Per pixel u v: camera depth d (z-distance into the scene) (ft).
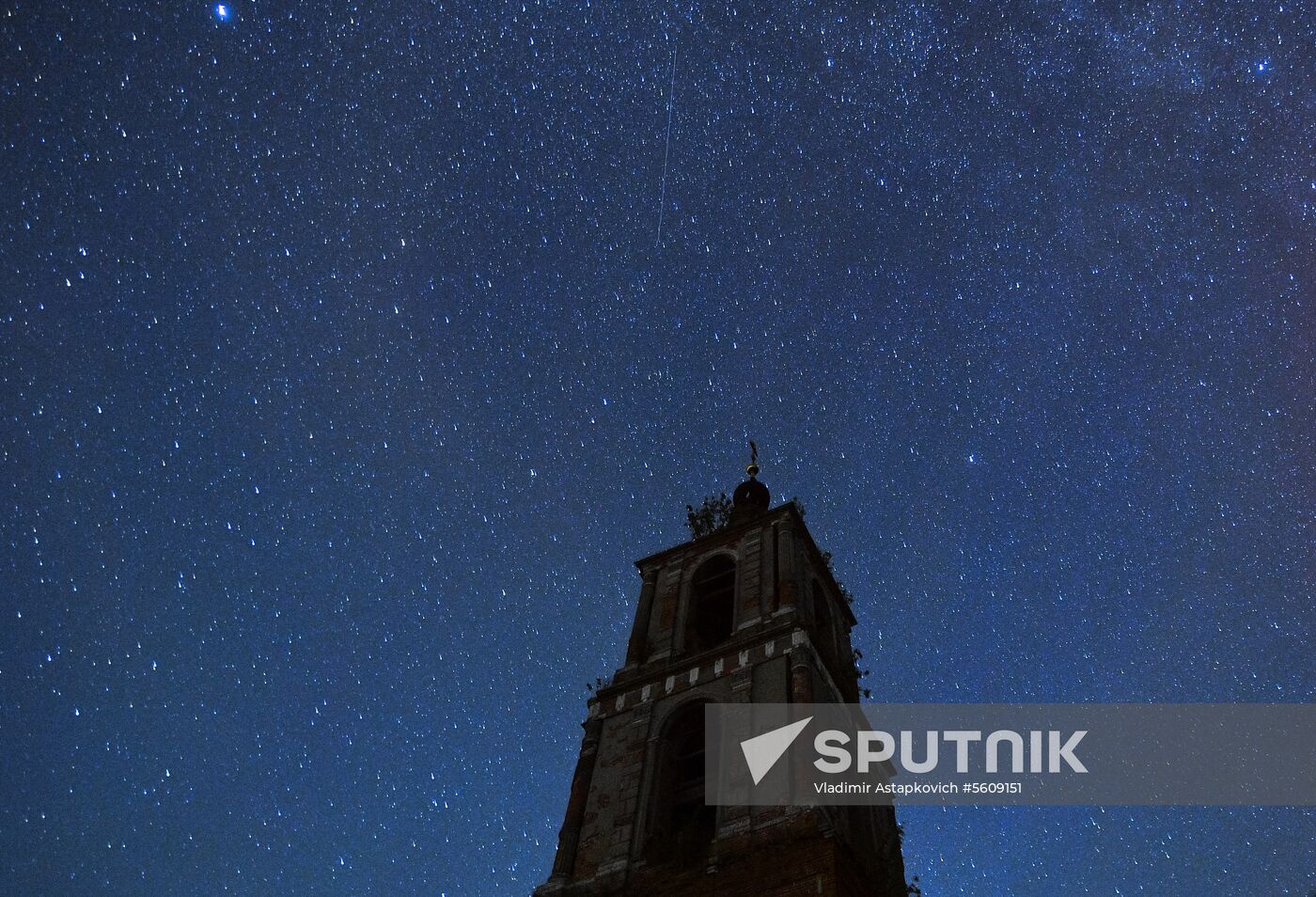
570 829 117.80
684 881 105.40
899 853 121.19
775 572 147.74
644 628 147.13
